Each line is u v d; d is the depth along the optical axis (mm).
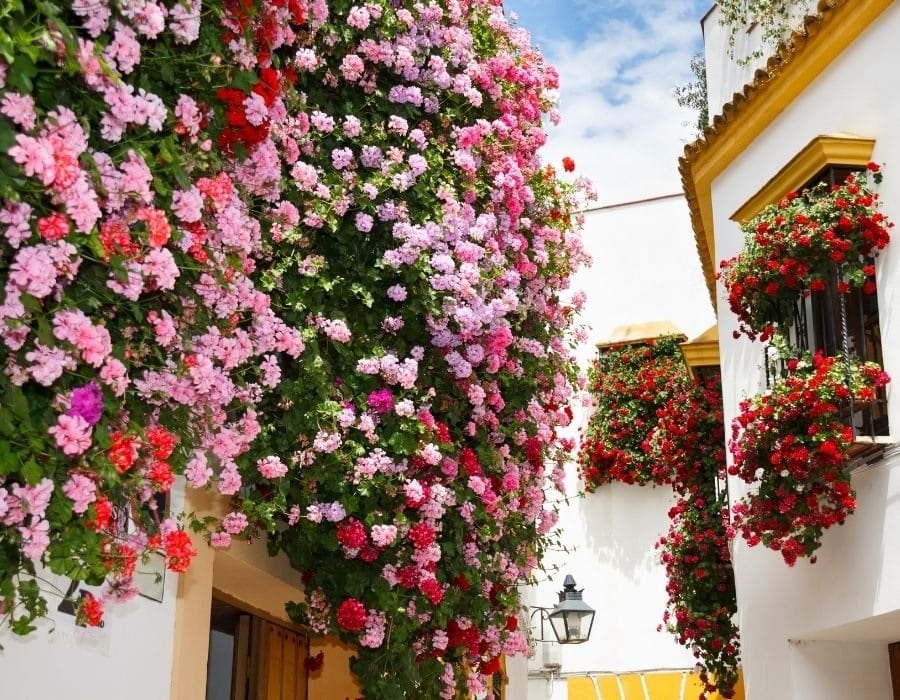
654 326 12945
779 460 6000
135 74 3588
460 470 5656
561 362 7035
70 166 2791
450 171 5750
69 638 3908
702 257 9820
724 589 9547
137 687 4414
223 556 5457
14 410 2854
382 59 5410
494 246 5711
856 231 6168
